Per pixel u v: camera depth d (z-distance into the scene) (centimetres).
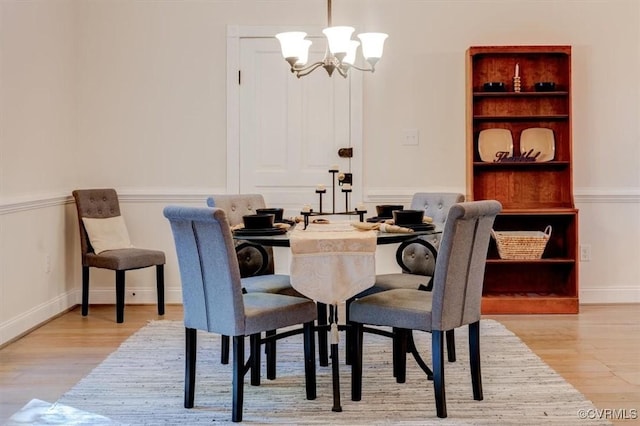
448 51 479
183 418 256
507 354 344
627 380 300
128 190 482
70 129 472
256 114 483
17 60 385
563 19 477
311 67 325
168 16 480
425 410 263
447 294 254
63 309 456
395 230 280
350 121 481
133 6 479
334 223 323
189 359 267
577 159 480
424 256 361
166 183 484
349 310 280
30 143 403
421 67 480
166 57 481
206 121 483
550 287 478
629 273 481
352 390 276
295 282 258
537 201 478
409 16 478
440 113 481
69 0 468
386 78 481
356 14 478
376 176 482
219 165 484
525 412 260
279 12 479
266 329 259
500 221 479
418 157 481
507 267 477
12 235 378
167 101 482
